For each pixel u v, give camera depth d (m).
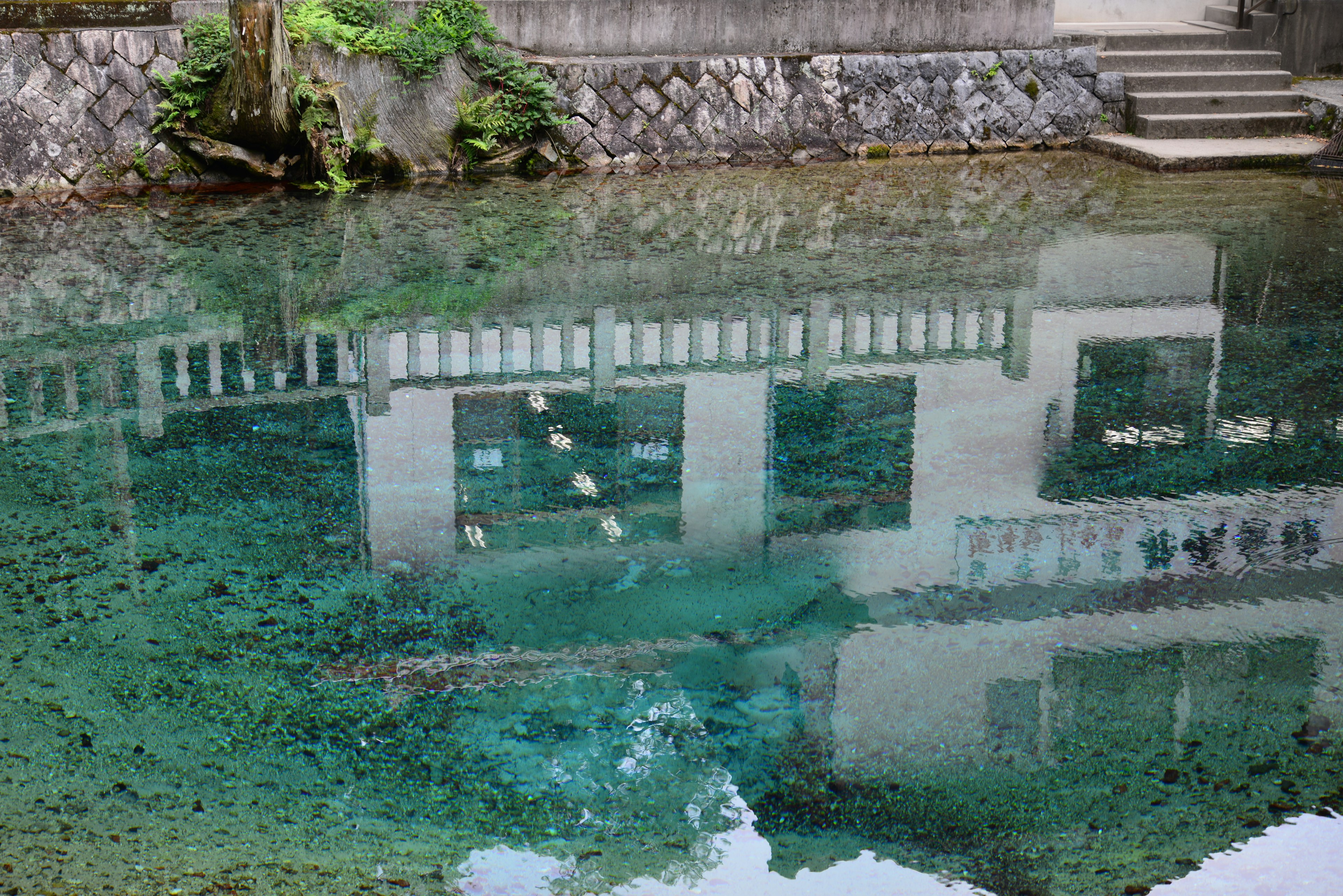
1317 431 5.75
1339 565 4.51
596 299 7.75
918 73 12.88
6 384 6.20
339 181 10.88
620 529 4.89
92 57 10.59
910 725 3.58
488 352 6.88
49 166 10.57
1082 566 4.54
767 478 5.35
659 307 7.62
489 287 7.98
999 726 3.57
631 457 5.59
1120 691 3.75
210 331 7.08
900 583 4.45
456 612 4.23
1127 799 3.26
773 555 4.66
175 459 5.43
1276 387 6.30
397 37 11.30
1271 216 10.09
